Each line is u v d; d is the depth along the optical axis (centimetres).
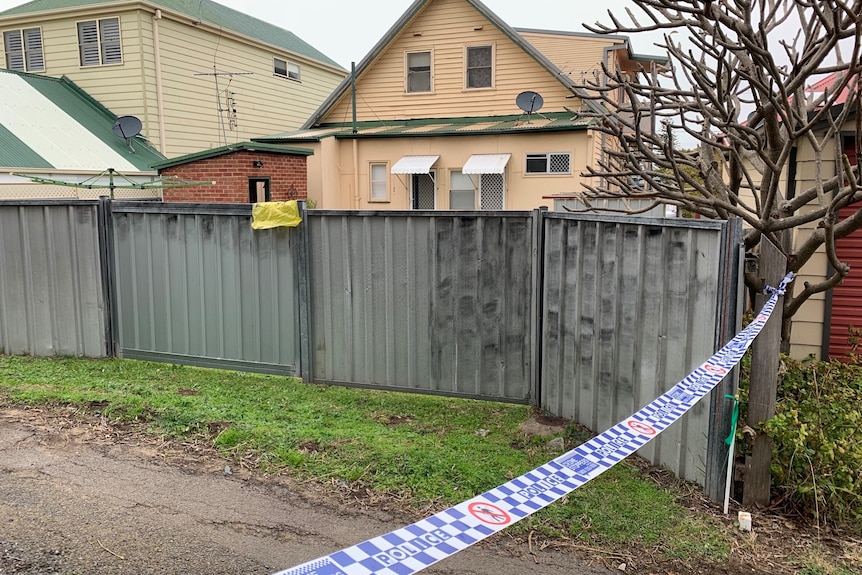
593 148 1494
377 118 1836
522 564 303
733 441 353
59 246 666
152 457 416
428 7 1745
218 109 2088
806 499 352
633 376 421
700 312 367
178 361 648
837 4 341
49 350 683
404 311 566
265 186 1428
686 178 471
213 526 334
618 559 309
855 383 460
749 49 384
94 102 1870
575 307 481
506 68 1709
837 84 454
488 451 435
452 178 1614
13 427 459
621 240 428
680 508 356
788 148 409
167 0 2000
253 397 554
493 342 543
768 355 354
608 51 1766
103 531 327
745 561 309
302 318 596
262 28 2492
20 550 307
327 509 354
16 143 1456
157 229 636
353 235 572
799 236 609
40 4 1973
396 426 491
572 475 240
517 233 527
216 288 623
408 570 174
